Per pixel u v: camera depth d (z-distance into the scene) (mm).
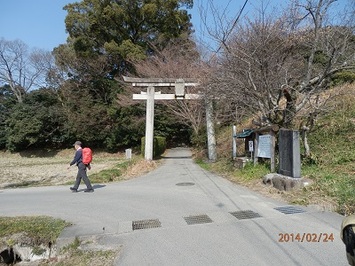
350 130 9023
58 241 4383
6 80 34062
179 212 5660
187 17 25219
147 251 3854
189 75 17875
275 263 3328
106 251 3973
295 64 9680
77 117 26078
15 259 4527
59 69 28391
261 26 8594
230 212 5449
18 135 27406
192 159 17781
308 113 8555
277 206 5656
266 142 8562
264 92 8508
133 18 24453
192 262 3467
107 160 21734
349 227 1621
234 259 3480
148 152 15117
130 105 23141
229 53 8617
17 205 6824
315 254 3508
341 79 12070
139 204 6508
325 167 7254
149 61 21734
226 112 14648
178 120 24656
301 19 8859
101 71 25938
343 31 8070
